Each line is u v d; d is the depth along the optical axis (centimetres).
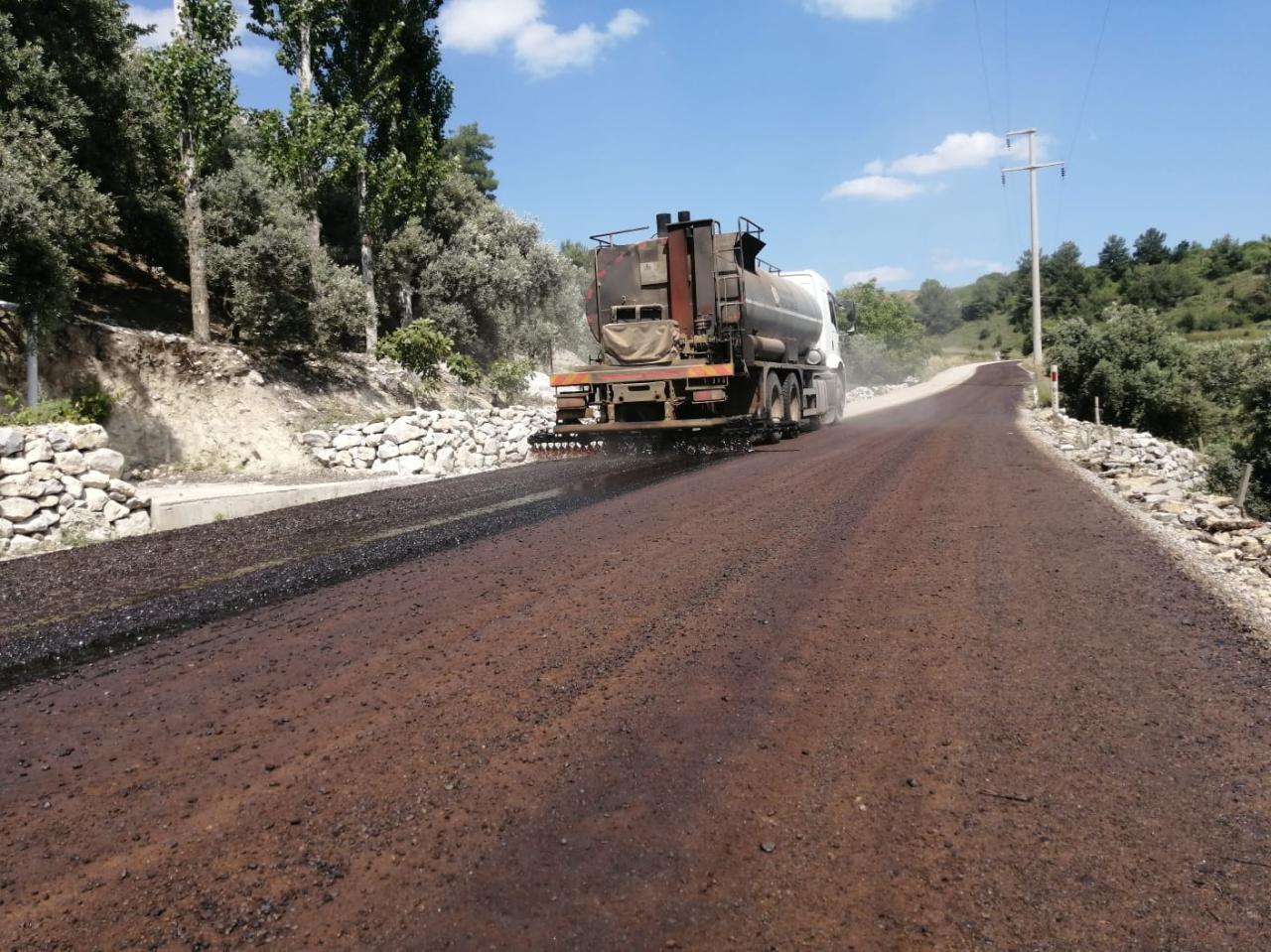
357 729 320
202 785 278
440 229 2764
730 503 828
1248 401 2589
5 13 1476
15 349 1256
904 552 597
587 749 296
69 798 272
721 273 1446
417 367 2080
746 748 295
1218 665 369
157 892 218
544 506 844
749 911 205
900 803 256
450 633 436
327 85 2131
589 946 192
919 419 2358
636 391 1421
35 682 390
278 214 1842
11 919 209
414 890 215
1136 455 2030
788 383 1725
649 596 497
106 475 888
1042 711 323
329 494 1139
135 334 1438
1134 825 242
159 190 1911
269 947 195
